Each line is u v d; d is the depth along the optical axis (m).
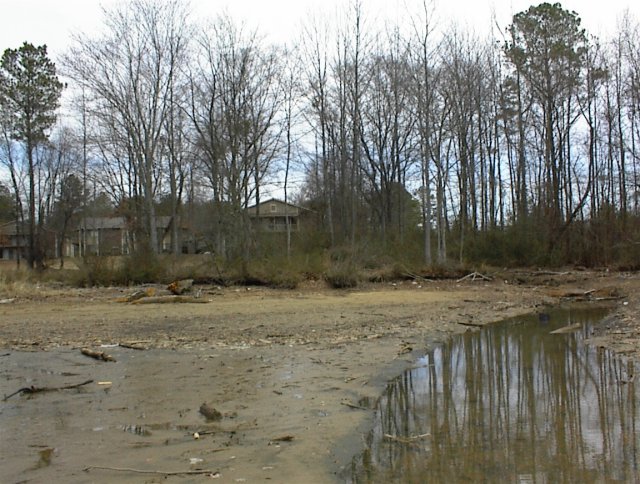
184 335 12.46
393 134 37.50
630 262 27.95
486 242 30.38
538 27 32.28
